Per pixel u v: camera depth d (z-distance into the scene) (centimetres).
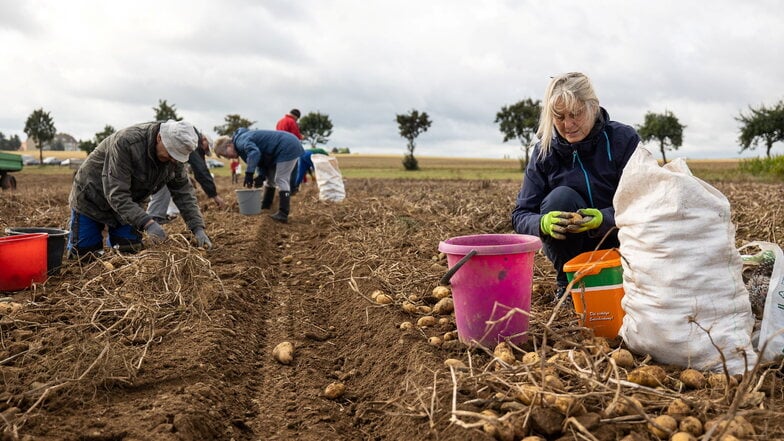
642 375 245
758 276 290
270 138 838
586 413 218
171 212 811
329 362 351
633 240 269
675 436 195
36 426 230
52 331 340
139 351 313
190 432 238
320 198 1103
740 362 249
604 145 357
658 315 260
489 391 249
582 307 303
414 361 296
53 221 831
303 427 265
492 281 291
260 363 341
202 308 381
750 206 891
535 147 385
